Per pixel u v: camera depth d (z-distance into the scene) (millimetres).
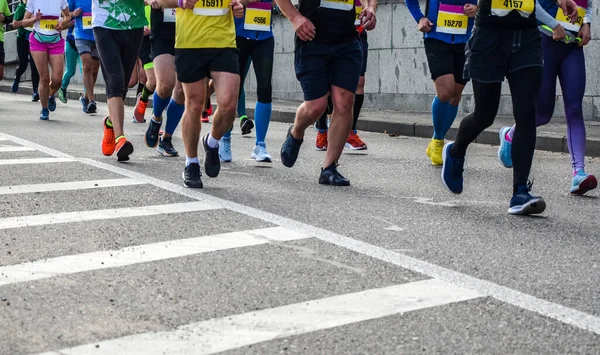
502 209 7594
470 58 7336
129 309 4648
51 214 7055
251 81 21734
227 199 7828
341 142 8805
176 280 5191
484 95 7309
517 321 4488
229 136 10555
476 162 11031
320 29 8383
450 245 6152
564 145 12188
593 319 4531
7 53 31953
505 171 10141
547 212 7527
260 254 5805
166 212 7180
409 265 5559
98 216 6992
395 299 4832
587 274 5422
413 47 17125
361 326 4395
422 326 4398
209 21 7902
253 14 10055
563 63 8484
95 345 4109
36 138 12586
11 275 5266
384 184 9008
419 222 6945
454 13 9930
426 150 11305
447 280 5223
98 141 12312
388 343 4168
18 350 4043
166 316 4539
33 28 15859
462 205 7773
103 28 10055
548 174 10023
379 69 17859
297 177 9398
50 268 5426
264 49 10281
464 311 4633
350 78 8492
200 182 8461
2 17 18641
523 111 7168
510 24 7090
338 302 4773
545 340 4219
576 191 8484
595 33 14391
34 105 20047
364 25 8344
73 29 19594
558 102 15000
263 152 10508
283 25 20141
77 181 8680
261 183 8891
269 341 4180
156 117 10789
